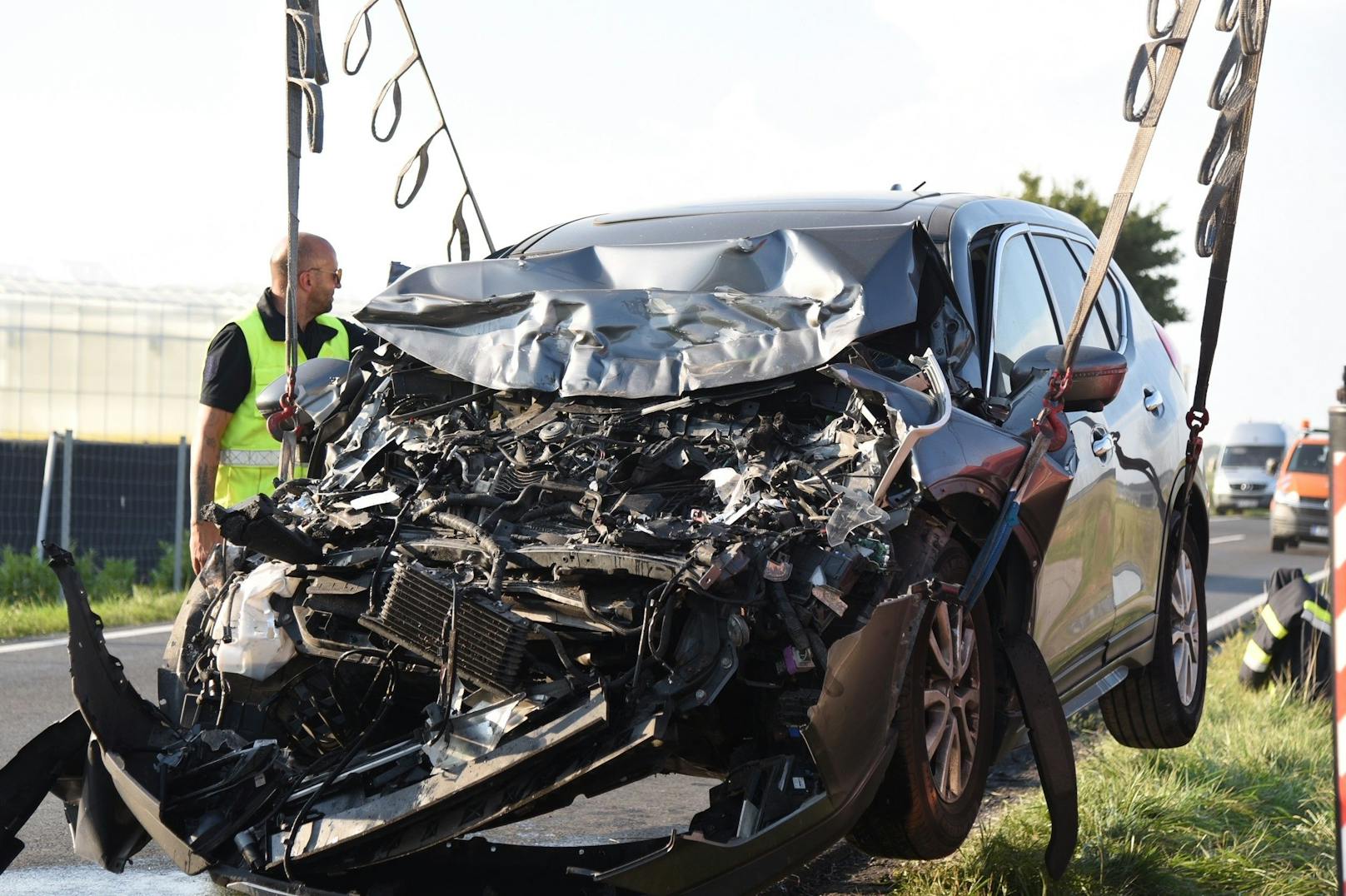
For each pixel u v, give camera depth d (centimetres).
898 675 357
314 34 502
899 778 375
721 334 441
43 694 804
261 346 612
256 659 398
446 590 359
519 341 463
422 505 413
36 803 398
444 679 355
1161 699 609
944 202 524
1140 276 3634
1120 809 510
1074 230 619
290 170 505
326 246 621
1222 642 1066
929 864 462
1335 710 309
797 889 458
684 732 368
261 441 614
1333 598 309
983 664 425
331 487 448
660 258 491
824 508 374
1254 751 629
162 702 414
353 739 401
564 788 339
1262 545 2714
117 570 1412
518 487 414
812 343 422
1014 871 443
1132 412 572
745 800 339
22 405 2694
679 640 347
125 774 375
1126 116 442
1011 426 444
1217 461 4406
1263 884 452
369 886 372
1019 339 506
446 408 468
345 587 389
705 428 423
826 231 473
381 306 492
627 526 375
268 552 395
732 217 521
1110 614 541
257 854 364
